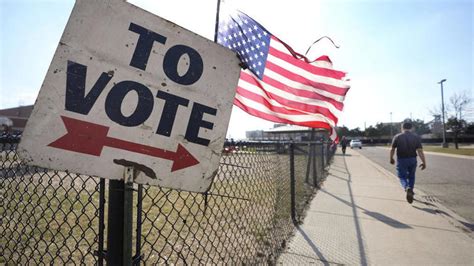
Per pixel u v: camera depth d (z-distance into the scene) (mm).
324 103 3738
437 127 69375
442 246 4039
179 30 1656
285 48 3465
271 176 4945
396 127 94500
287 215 5262
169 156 1589
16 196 4316
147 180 1547
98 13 1509
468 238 4363
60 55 1438
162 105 1592
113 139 1496
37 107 1396
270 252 3736
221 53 1728
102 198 1817
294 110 3672
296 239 4301
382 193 7980
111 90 1506
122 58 1536
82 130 1451
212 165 1672
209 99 1684
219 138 1688
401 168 6750
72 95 1442
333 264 3455
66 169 1421
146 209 5379
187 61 1659
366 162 19359
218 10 2736
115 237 1598
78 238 4062
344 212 5859
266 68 3449
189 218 4996
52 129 1409
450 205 6793
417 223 5121
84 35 1479
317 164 11164
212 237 4184
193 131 1644
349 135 105688
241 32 2939
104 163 1479
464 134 65125
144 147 1547
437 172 13797
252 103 3469
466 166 16781
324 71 3693
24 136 1371
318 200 7016
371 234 4535
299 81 3617
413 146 6656
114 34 1531
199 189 1641
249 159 3541
